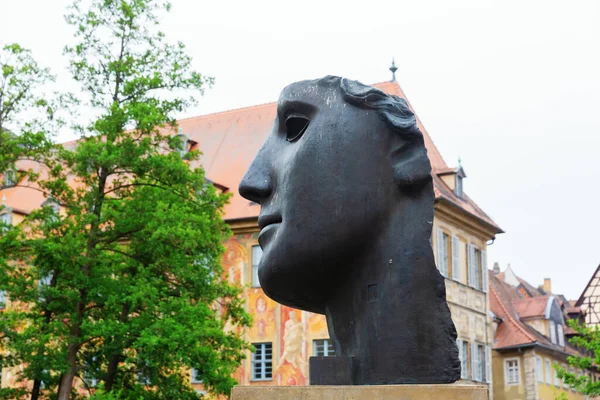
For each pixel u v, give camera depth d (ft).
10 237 57.52
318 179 15.05
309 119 15.69
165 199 59.52
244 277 93.50
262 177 16.16
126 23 60.39
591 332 69.41
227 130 109.60
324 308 15.84
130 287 56.39
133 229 58.90
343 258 14.99
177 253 59.11
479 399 13.26
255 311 92.12
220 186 100.63
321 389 13.97
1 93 59.21
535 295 164.55
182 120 112.88
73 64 59.47
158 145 60.80
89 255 58.03
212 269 61.72
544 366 121.49
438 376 14.17
